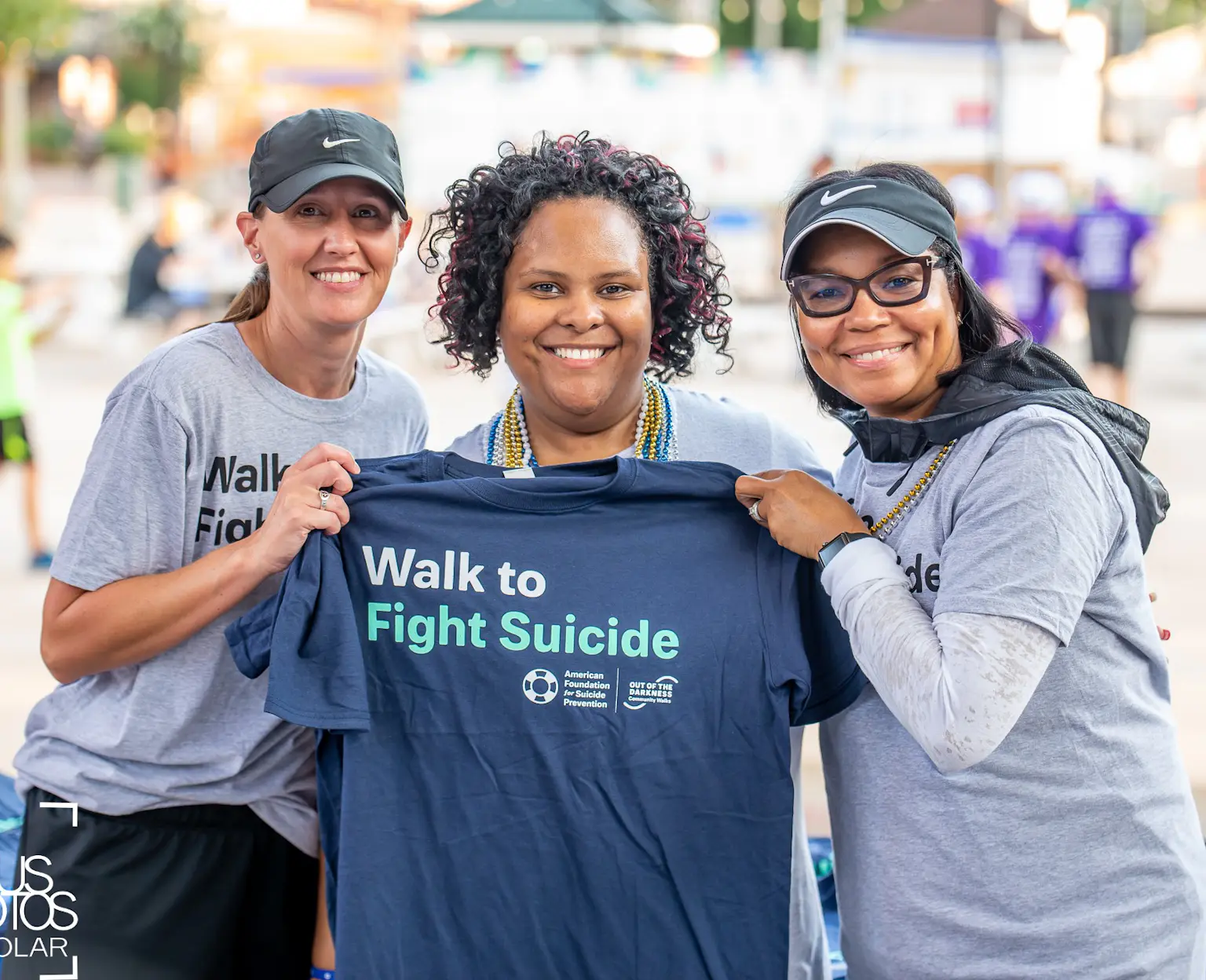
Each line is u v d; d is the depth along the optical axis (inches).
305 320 98.8
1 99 1268.5
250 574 90.7
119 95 1321.4
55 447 410.6
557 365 93.4
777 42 1326.3
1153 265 481.1
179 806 102.1
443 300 101.3
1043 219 510.0
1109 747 83.4
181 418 96.6
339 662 87.2
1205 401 518.0
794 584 90.8
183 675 98.9
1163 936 83.5
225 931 103.8
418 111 534.3
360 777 88.7
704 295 101.8
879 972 87.7
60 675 98.7
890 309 85.2
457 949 89.4
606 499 91.2
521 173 94.5
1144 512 83.3
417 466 92.9
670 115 551.2
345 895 87.8
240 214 104.4
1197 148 1170.0
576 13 582.2
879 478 89.9
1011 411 83.0
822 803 175.2
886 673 81.2
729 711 89.7
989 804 83.6
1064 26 783.1
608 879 89.1
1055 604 78.3
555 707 89.6
